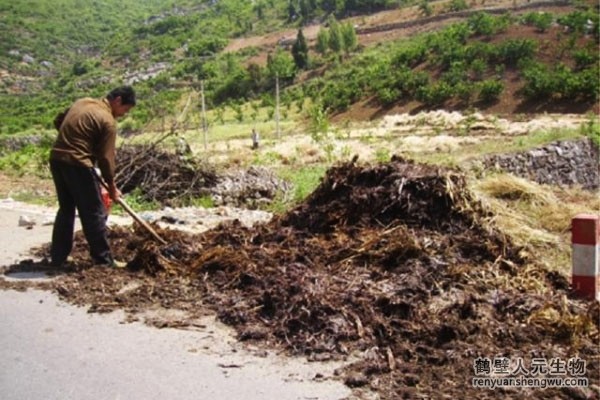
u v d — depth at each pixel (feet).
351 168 24.03
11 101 262.67
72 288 20.04
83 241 25.53
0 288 20.29
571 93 141.38
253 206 46.29
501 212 29.14
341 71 205.05
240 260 20.65
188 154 48.65
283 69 213.25
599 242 18.97
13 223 31.63
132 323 17.53
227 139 120.88
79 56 387.75
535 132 95.91
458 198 22.15
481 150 69.82
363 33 248.52
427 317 16.34
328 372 14.46
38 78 335.26
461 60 170.30
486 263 19.95
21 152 80.12
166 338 16.51
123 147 47.29
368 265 19.83
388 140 95.20
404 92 163.63
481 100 150.71
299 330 16.25
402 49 203.72
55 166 21.33
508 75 158.92
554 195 38.24
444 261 19.58
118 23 458.09
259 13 349.82
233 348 15.84
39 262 23.04
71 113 21.38
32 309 18.62
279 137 119.44
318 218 23.16
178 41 341.00
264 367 14.79
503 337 15.60
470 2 247.91
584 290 18.78
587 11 188.75
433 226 21.58
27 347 16.14
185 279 20.44
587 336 15.76
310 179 53.78
